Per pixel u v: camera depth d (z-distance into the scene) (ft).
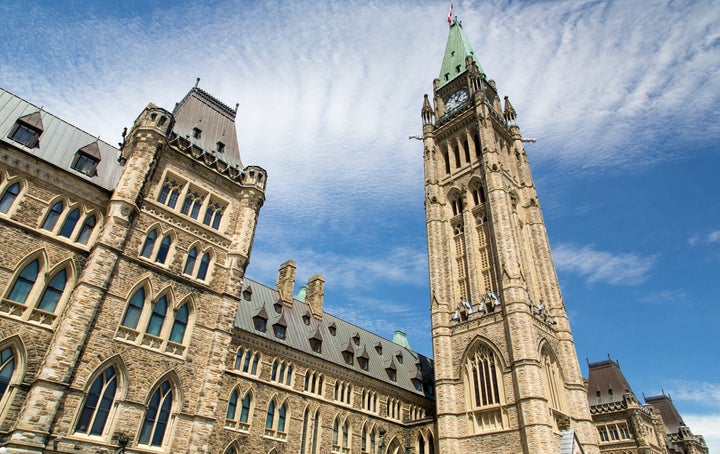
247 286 177.47
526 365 155.94
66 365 84.43
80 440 82.94
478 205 213.25
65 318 87.81
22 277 91.91
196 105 144.87
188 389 100.99
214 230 120.26
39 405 79.20
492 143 218.38
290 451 145.07
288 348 161.68
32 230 95.14
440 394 176.45
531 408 148.05
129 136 125.08
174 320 104.88
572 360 180.34
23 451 75.25
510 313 169.07
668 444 292.20
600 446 260.83
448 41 311.68
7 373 84.58
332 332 198.59
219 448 128.88
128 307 98.78
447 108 269.85
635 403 258.78
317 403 161.68
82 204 104.58
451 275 204.23
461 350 181.37
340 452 161.27
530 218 220.43
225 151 141.08
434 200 227.61
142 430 92.07
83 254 100.37
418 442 184.65
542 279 202.08
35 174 99.86
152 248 107.34
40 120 108.88
